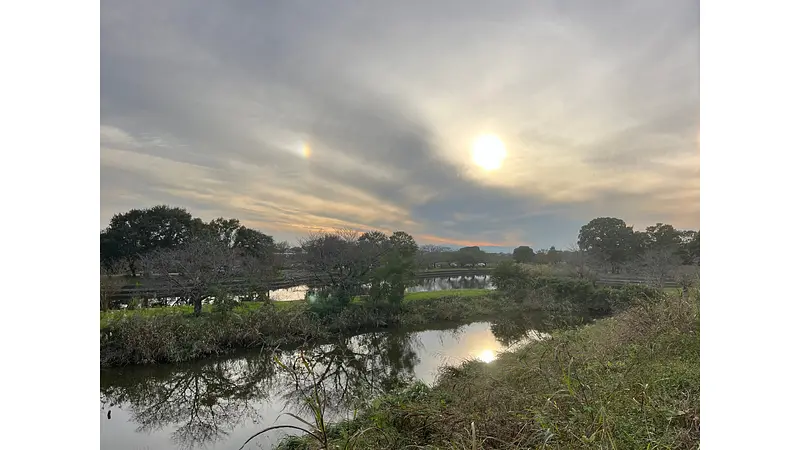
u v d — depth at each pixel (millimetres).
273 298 15031
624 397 3371
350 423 4965
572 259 19047
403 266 15727
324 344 11945
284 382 8539
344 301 14297
